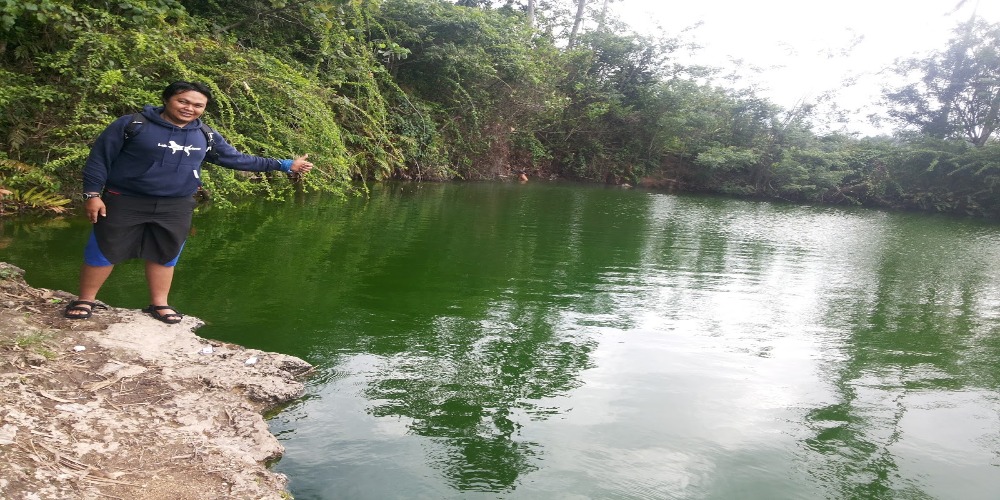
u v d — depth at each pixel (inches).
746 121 811.4
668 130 805.9
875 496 94.6
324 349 140.4
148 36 273.6
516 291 199.8
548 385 128.1
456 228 316.5
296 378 125.1
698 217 461.4
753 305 201.0
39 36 281.9
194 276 191.5
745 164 766.5
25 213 251.1
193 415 103.4
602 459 101.0
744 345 159.8
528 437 106.9
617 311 183.9
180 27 307.6
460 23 534.0
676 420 115.6
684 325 173.6
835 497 93.9
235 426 102.7
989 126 753.0
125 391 106.5
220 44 329.7
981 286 253.0
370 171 509.4
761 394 129.6
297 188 410.3
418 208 380.5
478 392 123.3
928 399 131.2
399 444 102.8
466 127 612.1
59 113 266.5
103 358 115.6
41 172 247.9
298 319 158.6
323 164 351.9
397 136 513.3
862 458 105.5
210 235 253.8
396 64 549.0
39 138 266.4
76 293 159.9
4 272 156.1
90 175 124.6
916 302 219.0
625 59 797.2
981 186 707.4
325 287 189.5
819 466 102.4
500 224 341.7
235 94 318.0
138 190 129.1
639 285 219.0
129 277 179.2
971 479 100.4
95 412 98.3
